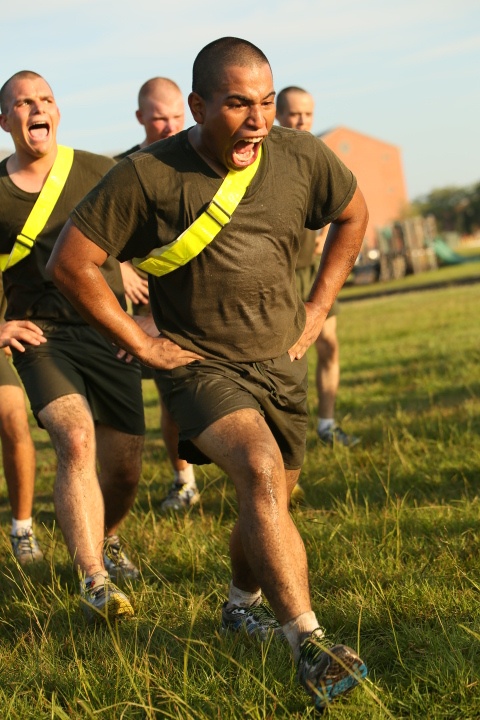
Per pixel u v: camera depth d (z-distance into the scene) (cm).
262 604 655
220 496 1052
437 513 870
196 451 601
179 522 934
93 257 587
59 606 726
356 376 1953
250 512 530
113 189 574
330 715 505
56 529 1023
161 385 611
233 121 548
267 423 628
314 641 502
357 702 518
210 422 567
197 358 599
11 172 834
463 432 1189
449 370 1788
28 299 829
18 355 814
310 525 873
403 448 1152
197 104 560
